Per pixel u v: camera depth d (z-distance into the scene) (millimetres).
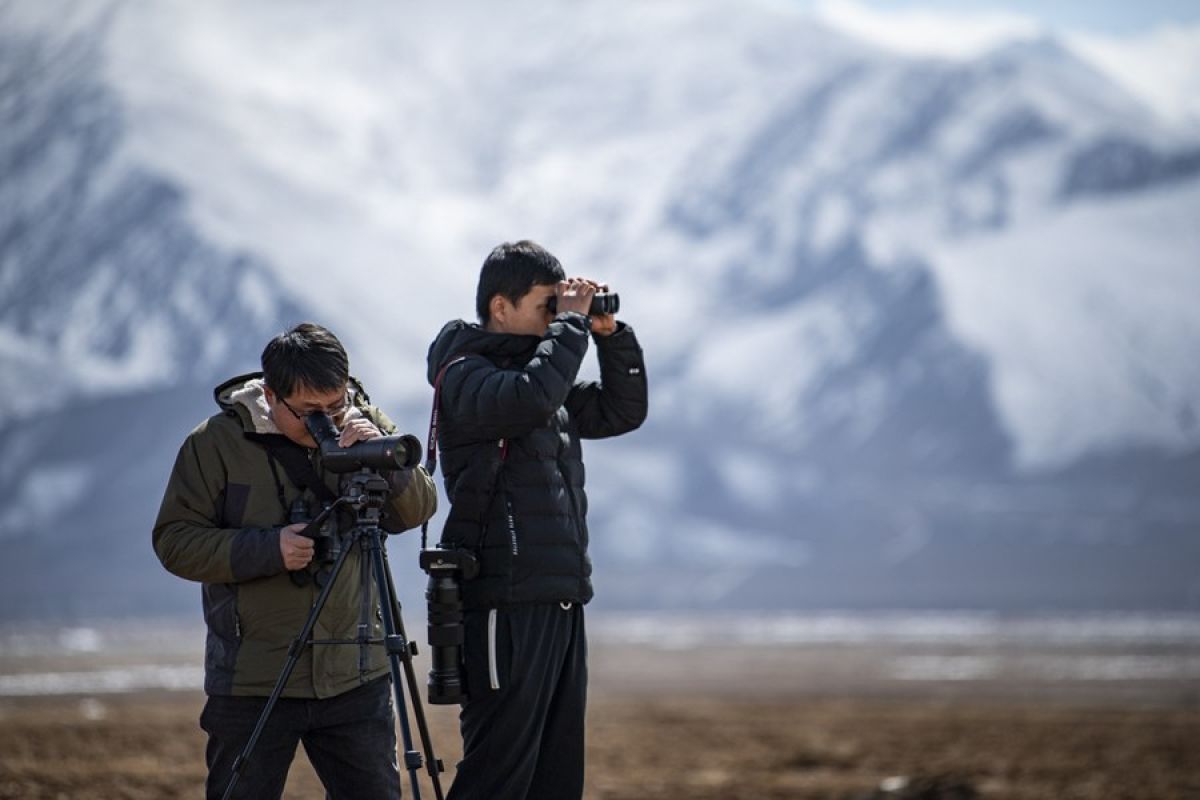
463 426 20469
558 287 21172
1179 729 79062
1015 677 149625
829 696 121188
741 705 99312
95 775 43094
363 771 19219
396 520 19875
